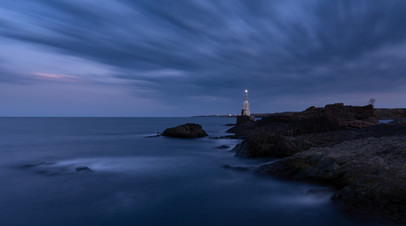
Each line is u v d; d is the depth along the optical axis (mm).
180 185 14828
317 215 9820
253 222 9617
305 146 20375
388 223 8055
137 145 36562
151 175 17453
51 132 67188
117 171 18719
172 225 9594
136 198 12602
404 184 8945
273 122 44812
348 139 22062
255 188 13398
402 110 147500
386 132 22375
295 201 11359
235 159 22156
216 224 9570
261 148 21234
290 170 14094
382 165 10750
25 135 56438
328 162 12703
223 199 12234
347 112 48938
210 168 19344
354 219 8797
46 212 10844
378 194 9008
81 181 15758
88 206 11555
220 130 80312
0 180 15789
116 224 9688
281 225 9258
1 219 10094
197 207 11312
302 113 49625
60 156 26453
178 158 24594
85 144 38312
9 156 26484
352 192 9633
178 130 47594
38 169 18844
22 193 13336
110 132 68062
